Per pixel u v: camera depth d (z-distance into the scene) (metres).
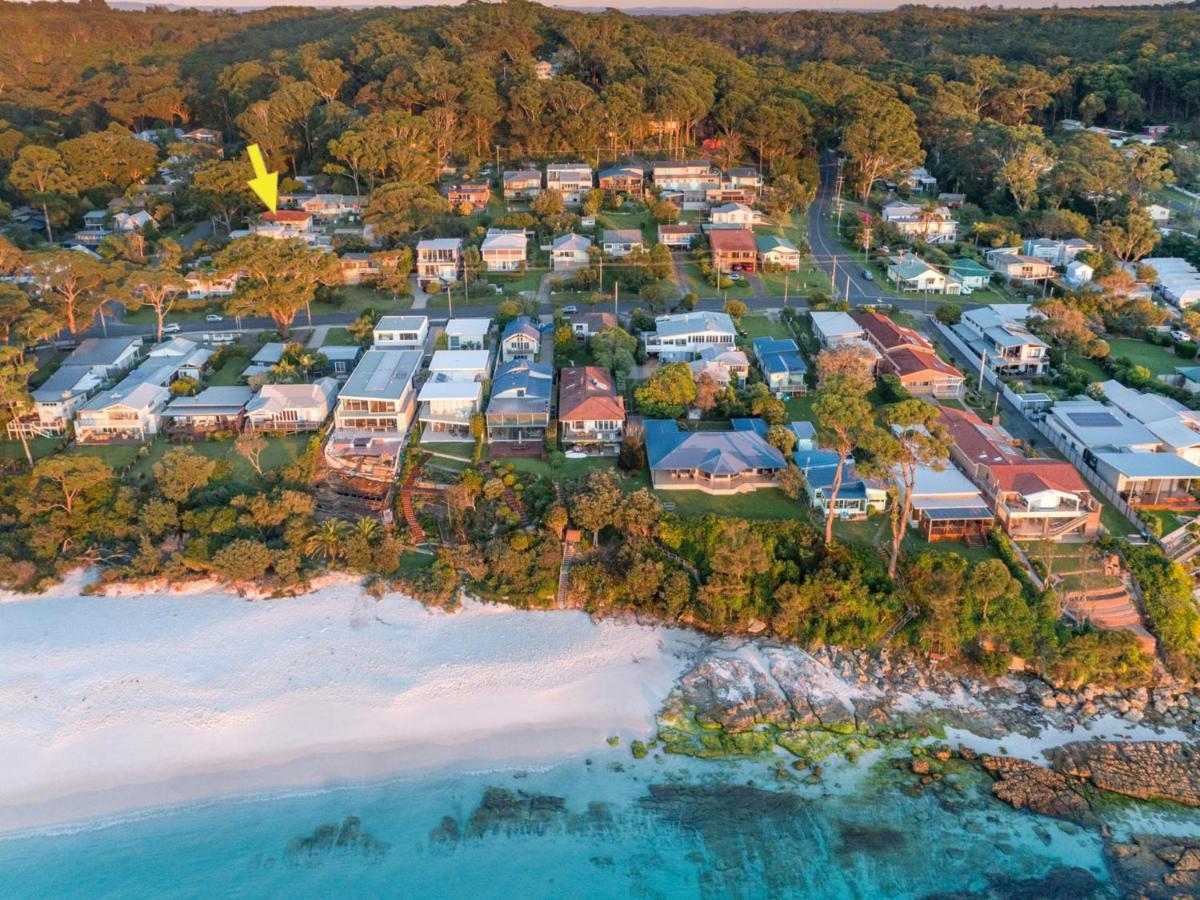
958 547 87.12
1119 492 92.12
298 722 73.88
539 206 167.50
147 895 60.09
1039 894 59.97
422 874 61.72
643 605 85.62
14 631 82.56
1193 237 163.25
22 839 64.44
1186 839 64.25
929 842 63.94
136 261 149.88
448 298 141.50
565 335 122.75
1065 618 80.44
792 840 64.06
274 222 163.12
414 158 170.50
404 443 103.62
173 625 83.38
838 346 116.88
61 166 174.62
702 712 75.12
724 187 181.88
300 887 60.84
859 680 78.25
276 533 92.19
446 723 74.00
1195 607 81.62
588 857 62.88
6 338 119.62
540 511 92.62
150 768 70.00
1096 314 135.12
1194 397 109.38
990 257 155.75
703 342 122.19
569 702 76.19
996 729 73.75
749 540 84.81
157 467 94.56
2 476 98.81
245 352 125.94
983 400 112.12
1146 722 74.50
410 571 88.31
